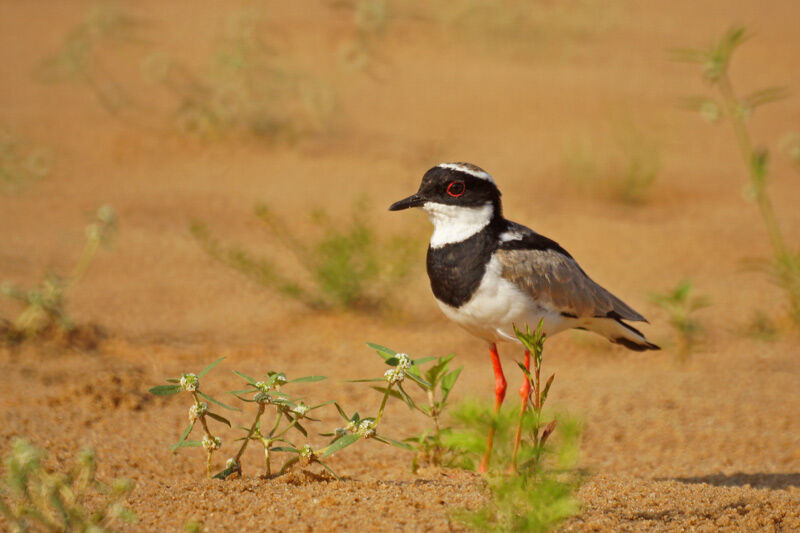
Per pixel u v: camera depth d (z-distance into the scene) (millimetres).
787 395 10859
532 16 31719
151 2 32250
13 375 10461
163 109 21969
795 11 35781
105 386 10211
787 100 25109
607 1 34469
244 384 10750
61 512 6031
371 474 8320
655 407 10547
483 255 8172
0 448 8539
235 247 14047
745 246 16031
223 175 18641
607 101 24562
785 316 13008
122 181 18000
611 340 9484
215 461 8742
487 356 11961
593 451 9492
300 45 27469
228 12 30578
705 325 12922
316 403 10352
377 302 13391
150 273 14117
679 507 7078
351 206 17016
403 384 10969
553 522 6082
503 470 6777
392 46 28797
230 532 6246
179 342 11812
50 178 17844
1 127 19984
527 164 19875
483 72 27094
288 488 7020
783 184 19500
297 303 13453
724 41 12109
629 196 18453
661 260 15383
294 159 19750
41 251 14555
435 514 6457
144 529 6312
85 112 21609
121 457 8641
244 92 20828
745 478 8781
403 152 20453
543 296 8211
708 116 12156
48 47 26828
